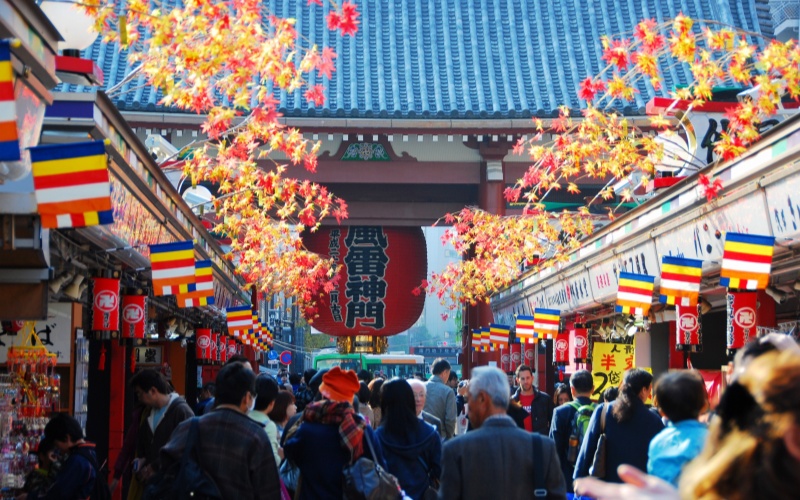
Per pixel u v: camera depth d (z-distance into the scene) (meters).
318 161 35.38
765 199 11.62
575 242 22.03
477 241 32.34
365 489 7.80
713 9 38.47
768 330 13.02
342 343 40.56
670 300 13.57
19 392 12.30
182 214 16.89
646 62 14.92
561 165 21.70
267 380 10.48
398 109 33.88
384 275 38.41
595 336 25.86
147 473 10.01
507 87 35.91
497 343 30.19
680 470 6.29
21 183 7.98
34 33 7.07
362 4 39.47
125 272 14.38
